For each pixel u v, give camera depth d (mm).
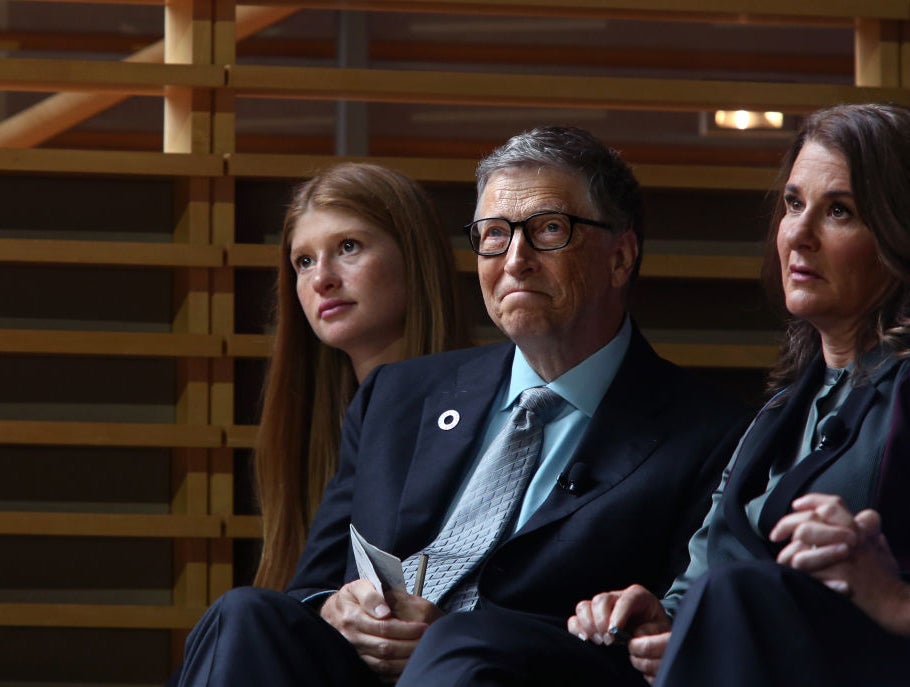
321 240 9547
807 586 5391
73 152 10094
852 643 5395
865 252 6559
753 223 10508
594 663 6328
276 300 10297
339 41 11586
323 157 10281
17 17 13484
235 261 10102
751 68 14039
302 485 9695
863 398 6410
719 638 5320
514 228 7570
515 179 7629
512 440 7660
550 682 6176
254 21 11781
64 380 10086
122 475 10070
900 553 6055
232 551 10078
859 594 5582
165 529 9852
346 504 8148
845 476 6250
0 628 9836
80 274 10180
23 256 9984
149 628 9906
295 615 6629
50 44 13586
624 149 14078
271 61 13742
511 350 8156
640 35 13703
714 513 6883
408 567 7496
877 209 6488
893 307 6570
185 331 10180
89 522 9828
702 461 7391
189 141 10352
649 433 7512
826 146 6664
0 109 14016
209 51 10422
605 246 7668
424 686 5918
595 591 7215
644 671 6234
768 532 6387
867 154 6539
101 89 10422
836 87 10414
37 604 9781
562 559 7211
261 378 10359
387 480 7867
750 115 14109
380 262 9523
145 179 10312
